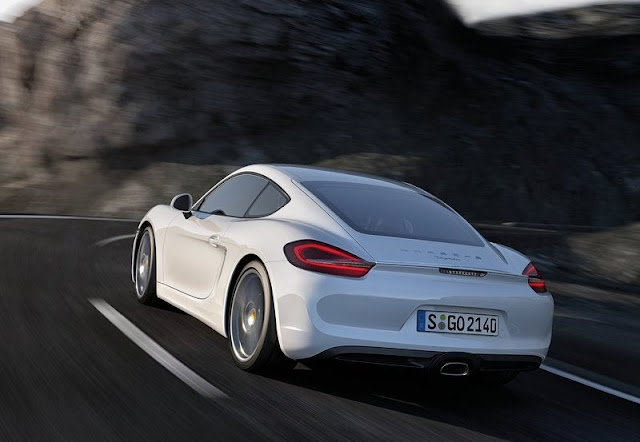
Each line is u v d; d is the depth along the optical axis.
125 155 32.25
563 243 16.34
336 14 38.50
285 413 3.46
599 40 52.31
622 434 3.75
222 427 3.16
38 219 15.91
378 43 39.22
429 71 40.34
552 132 39.09
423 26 43.56
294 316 3.68
